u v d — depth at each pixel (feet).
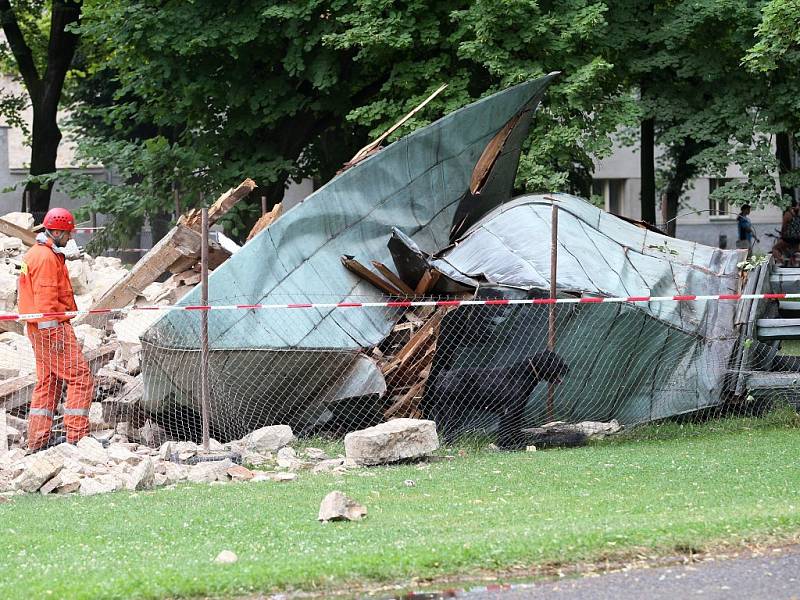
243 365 83.66
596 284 89.51
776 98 153.48
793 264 162.09
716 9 148.66
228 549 46.09
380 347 89.92
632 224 107.76
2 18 205.67
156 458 72.38
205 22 154.20
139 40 155.84
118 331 93.81
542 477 65.46
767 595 38.68
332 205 93.91
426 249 100.58
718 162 153.17
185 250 99.14
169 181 159.63
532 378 82.99
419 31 146.72
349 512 52.54
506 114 106.63
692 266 98.07
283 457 75.20
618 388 88.74
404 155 100.32
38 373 74.74
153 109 173.17
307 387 86.22
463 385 83.10
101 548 46.96
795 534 45.75
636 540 44.27
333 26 151.64
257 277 87.04
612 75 156.97
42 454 65.62
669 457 73.05
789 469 66.59
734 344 93.76
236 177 159.12
